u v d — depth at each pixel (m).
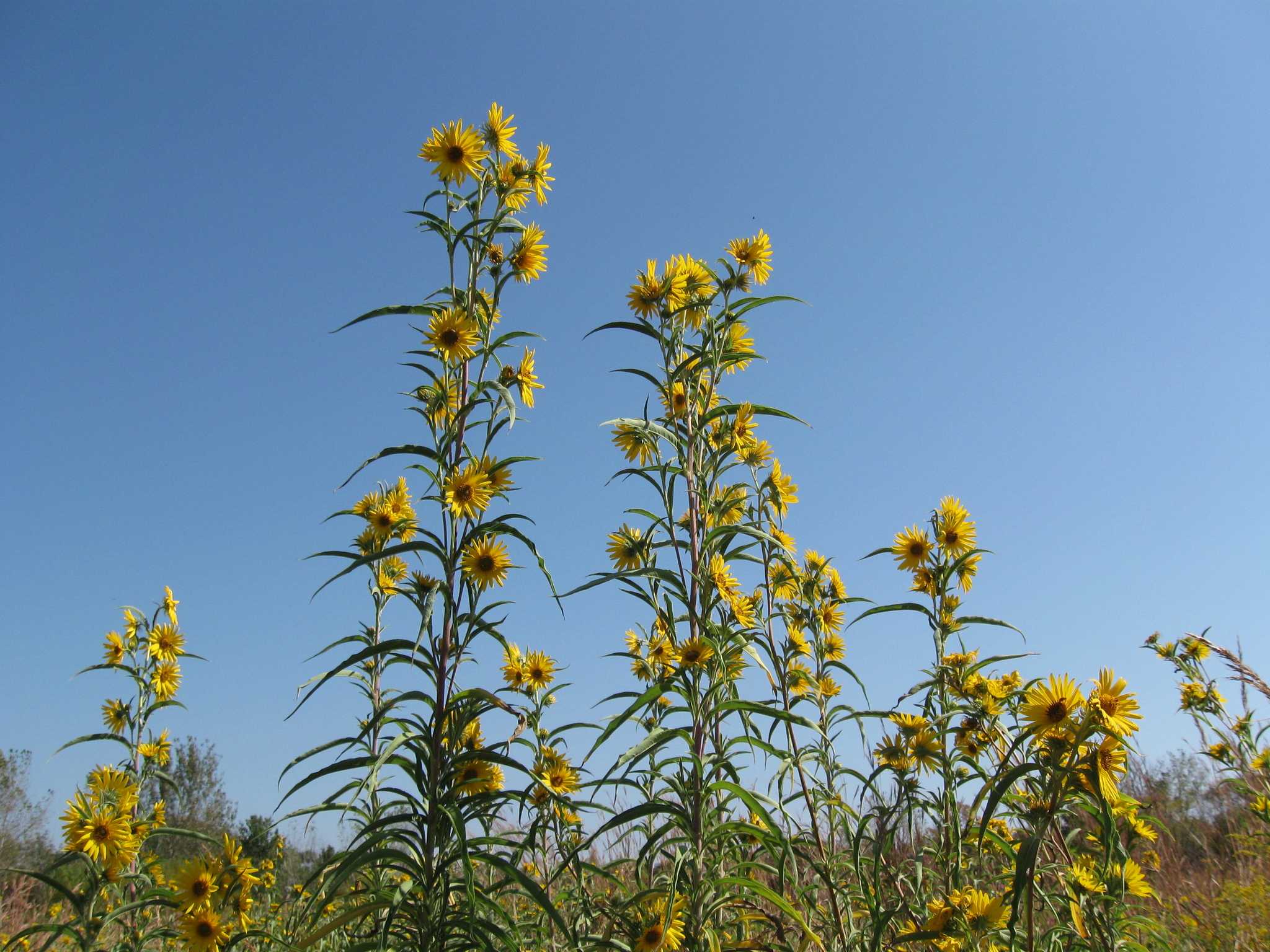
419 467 1.39
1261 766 1.96
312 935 1.34
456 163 1.47
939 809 1.49
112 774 1.67
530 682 1.65
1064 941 1.34
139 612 1.86
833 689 1.80
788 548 1.76
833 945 1.42
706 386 1.50
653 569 1.34
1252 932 1.58
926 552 1.64
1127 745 1.11
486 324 1.43
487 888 1.27
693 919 1.27
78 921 1.54
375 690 1.70
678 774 1.33
